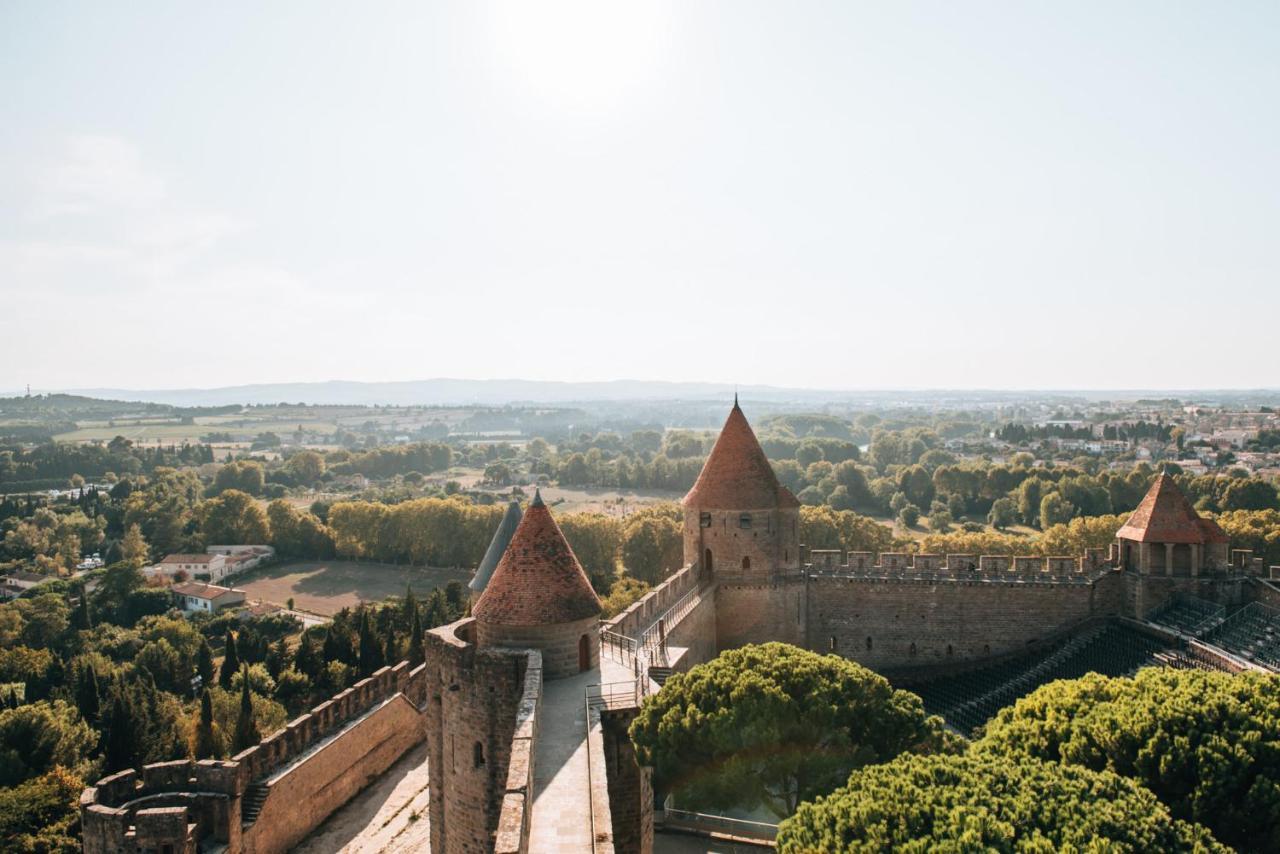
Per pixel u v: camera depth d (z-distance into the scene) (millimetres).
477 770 37344
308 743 50125
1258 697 35906
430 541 180125
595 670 43000
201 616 147125
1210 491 159750
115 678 91688
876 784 28594
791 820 28922
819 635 80375
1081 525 112312
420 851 44844
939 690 75000
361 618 106625
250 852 43031
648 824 36812
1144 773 33406
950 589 77812
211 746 69438
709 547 73500
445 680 39406
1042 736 37719
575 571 42844
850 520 129625
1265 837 31859
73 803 66062
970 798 26938
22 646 120438
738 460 73812
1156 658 64625
